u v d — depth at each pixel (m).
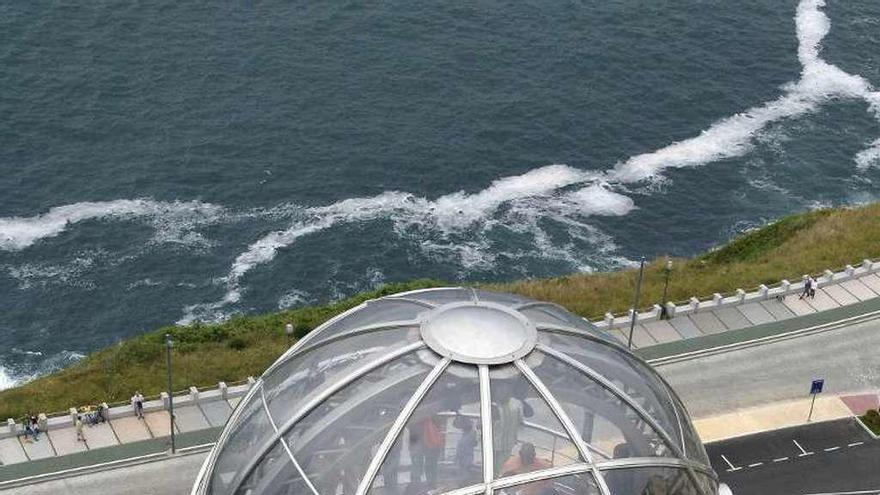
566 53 143.88
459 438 27.86
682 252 116.31
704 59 145.62
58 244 113.19
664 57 145.00
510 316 30.56
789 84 143.12
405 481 27.58
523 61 142.00
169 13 147.50
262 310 106.06
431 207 120.25
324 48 142.38
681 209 122.38
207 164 123.94
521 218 119.81
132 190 120.06
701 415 75.88
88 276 109.56
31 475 71.12
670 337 84.81
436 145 128.12
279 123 130.12
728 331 85.56
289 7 149.88
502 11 151.12
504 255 114.94
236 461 30.44
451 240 116.38
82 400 79.94
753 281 92.62
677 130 133.75
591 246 116.69
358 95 134.88
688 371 80.69
